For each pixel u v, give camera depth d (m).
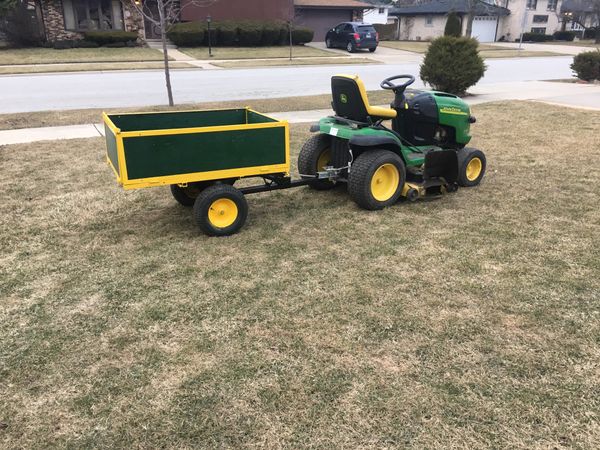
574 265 3.84
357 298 3.40
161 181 4.01
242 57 22.94
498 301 3.35
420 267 3.83
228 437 2.28
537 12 42.12
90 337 3.01
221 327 3.09
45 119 9.55
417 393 2.52
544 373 2.67
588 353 2.82
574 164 6.66
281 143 4.43
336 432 2.30
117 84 14.58
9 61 19.16
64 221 4.82
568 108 10.90
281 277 3.71
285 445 2.23
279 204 5.26
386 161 4.86
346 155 5.18
